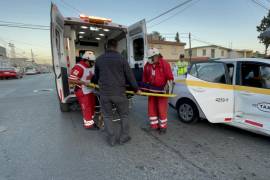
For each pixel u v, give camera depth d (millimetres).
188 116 4477
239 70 3654
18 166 2738
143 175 2521
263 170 2615
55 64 4672
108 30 6430
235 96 3645
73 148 3291
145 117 5094
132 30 5934
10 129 4246
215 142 3500
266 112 3225
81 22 5324
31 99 7953
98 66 3244
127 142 3525
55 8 4324
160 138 3701
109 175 2523
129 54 6141
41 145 3412
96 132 4023
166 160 2887
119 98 3240
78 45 9156
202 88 3865
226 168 2666
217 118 3781
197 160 2883
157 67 3736
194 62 4488
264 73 3354
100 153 3111
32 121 4816
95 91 3996
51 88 11969
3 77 22375
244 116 3549
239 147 3293
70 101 5008
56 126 4418
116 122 4262
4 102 7383
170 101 4926
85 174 2545
